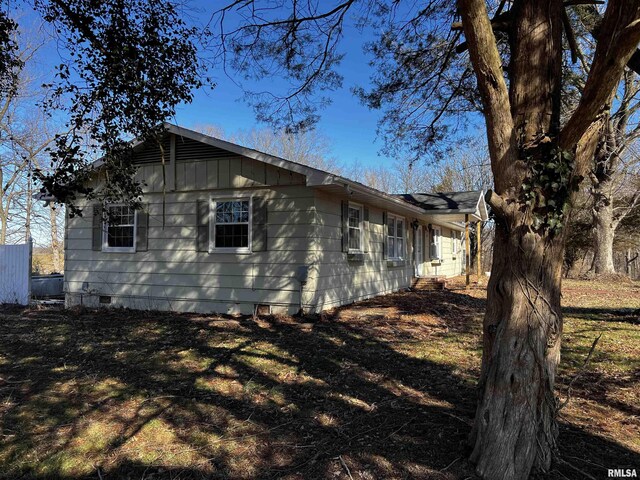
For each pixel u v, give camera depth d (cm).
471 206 1503
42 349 654
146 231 1032
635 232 2434
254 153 891
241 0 565
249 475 307
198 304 978
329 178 816
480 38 298
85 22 511
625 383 496
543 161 299
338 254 990
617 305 1143
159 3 537
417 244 1684
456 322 871
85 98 533
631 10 233
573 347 661
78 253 1102
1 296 1146
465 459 317
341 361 584
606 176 1984
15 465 322
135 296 1039
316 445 349
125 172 628
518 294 304
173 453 338
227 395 461
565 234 311
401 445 345
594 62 253
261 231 925
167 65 561
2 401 444
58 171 521
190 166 986
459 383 496
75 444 353
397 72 806
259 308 924
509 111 313
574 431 369
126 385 491
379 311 930
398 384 495
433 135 884
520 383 293
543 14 318
